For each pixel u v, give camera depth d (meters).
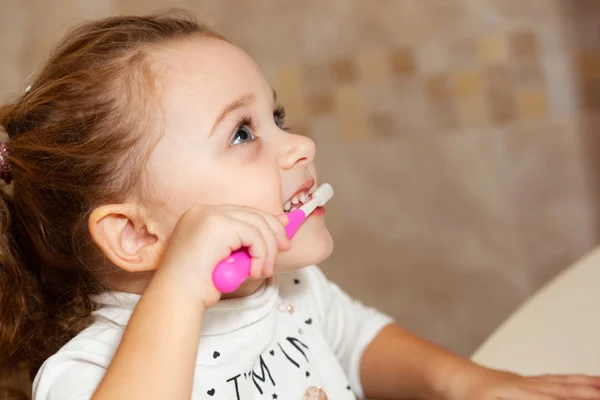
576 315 0.82
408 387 0.83
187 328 0.57
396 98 1.55
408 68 1.53
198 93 0.69
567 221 1.53
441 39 1.51
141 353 0.56
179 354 0.56
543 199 1.53
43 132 0.73
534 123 1.51
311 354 0.78
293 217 0.67
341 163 1.58
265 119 0.72
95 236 0.69
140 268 0.69
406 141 1.56
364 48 1.54
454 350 1.59
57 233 0.75
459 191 1.56
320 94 1.57
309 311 0.83
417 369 0.82
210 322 0.70
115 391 0.55
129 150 0.69
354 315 0.90
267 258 0.59
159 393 0.55
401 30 1.52
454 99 1.53
